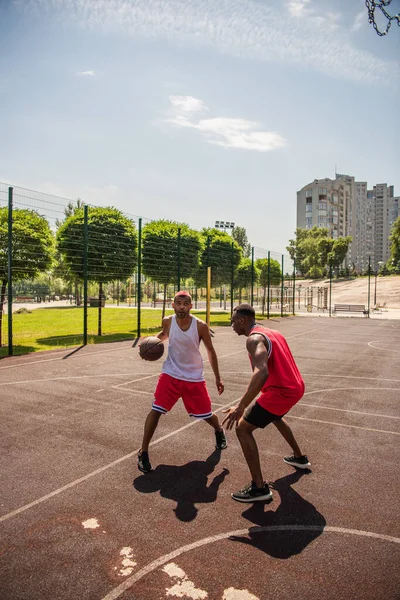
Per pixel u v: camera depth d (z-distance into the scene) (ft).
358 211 531.09
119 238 52.42
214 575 8.20
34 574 8.20
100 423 17.57
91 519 10.22
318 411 20.04
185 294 13.52
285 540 9.41
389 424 18.11
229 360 34.63
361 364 34.01
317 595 7.66
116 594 7.66
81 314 88.28
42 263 42.39
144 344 15.47
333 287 223.10
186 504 10.99
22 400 21.15
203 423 17.75
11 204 35.40
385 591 7.79
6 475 12.62
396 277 236.22
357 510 10.79
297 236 314.55
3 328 59.11
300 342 49.47
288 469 13.29
